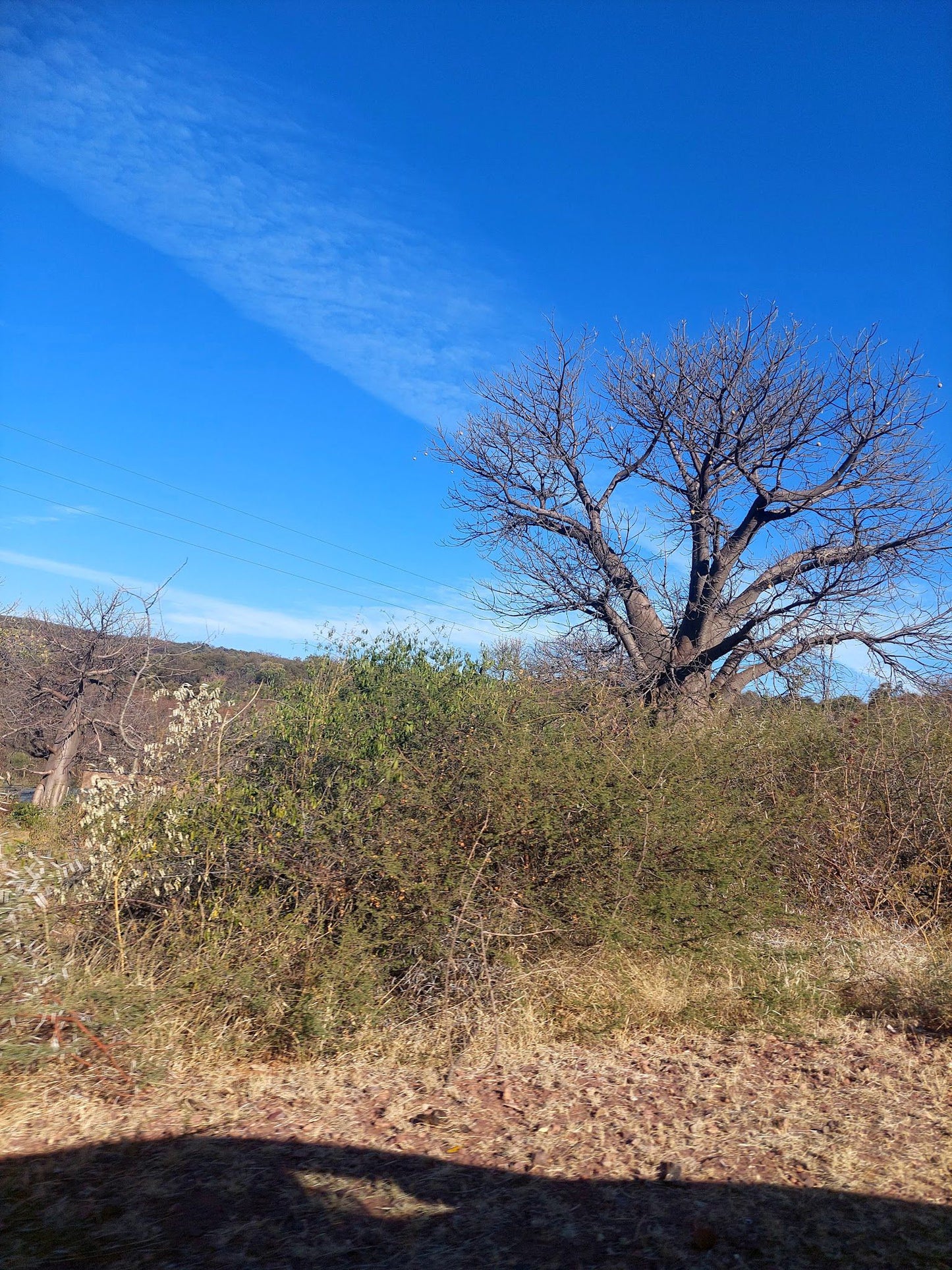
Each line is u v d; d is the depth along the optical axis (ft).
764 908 19.21
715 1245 8.82
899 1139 11.18
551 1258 8.63
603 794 18.24
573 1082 13.39
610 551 52.65
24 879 16.58
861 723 28.09
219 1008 15.21
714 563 50.85
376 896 17.40
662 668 44.80
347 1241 8.93
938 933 22.09
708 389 51.39
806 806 24.07
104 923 18.24
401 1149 11.06
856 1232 8.98
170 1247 8.75
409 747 20.76
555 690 24.72
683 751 21.40
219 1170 10.40
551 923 17.78
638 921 18.07
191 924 17.74
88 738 81.35
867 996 17.25
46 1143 11.02
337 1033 14.93
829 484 50.90
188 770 20.01
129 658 76.84
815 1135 11.35
